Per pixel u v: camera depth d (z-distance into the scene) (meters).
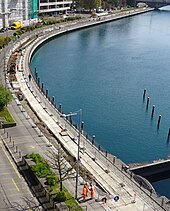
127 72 157.88
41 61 169.62
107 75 152.12
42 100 104.06
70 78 145.62
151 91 134.38
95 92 130.75
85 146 77.88
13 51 157.12
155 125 106.62
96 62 172.50
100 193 58.88
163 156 90.25
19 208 54.47
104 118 109.06
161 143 96.81
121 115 112.00
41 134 79.31
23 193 58.00
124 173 68.38
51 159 68.00
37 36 198.62
